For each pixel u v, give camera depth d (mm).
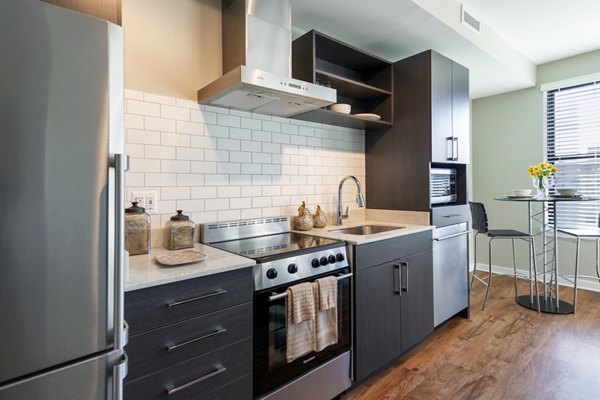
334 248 1768
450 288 2676
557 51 3445
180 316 1182
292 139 2342
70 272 792
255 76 1558
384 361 2004
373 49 2791
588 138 3494
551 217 3766
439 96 2545
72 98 791
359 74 2803
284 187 2287
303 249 1622
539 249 3869
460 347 2354
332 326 1675
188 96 1837
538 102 3828
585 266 3600
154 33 1731
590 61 3457
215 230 1860
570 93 3623
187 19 1842
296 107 1978
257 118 2139
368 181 2859
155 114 1721
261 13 1823
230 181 2004
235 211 2023
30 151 730
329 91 1844
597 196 3439
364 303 1875
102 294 846
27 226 727
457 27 2512
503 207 4141
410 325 2221
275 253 1538
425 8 2201
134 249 1495
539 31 3016
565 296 3371
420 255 2328
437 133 2512
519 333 2557
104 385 851
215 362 1275
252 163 2109
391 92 2656
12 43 704
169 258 1363
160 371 1135
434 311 2484
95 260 831
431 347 2365
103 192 840
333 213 2623
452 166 2943
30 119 729
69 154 786
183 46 1823
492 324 2740
